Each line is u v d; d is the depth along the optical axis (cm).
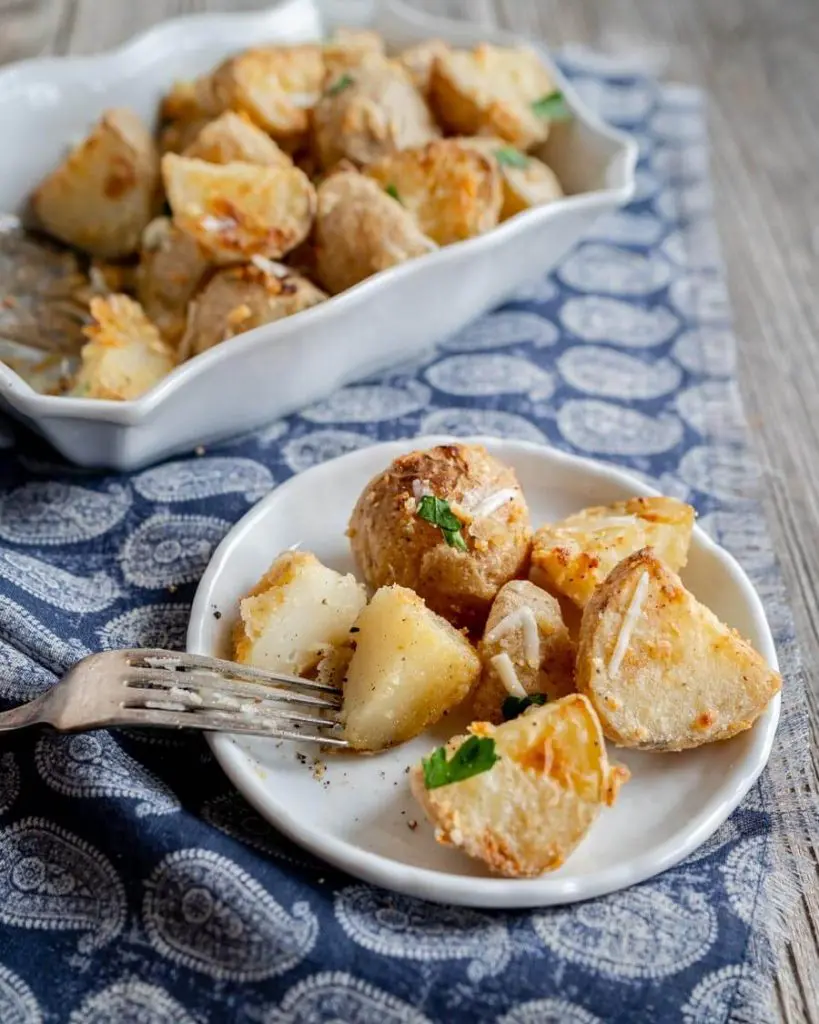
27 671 47
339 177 60
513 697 46
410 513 49
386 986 41
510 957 42
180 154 65
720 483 58
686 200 73
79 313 62
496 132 66
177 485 55
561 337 64
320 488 53
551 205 60
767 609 53
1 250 64
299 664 48
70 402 52
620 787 46
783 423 62
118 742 46
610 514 51
